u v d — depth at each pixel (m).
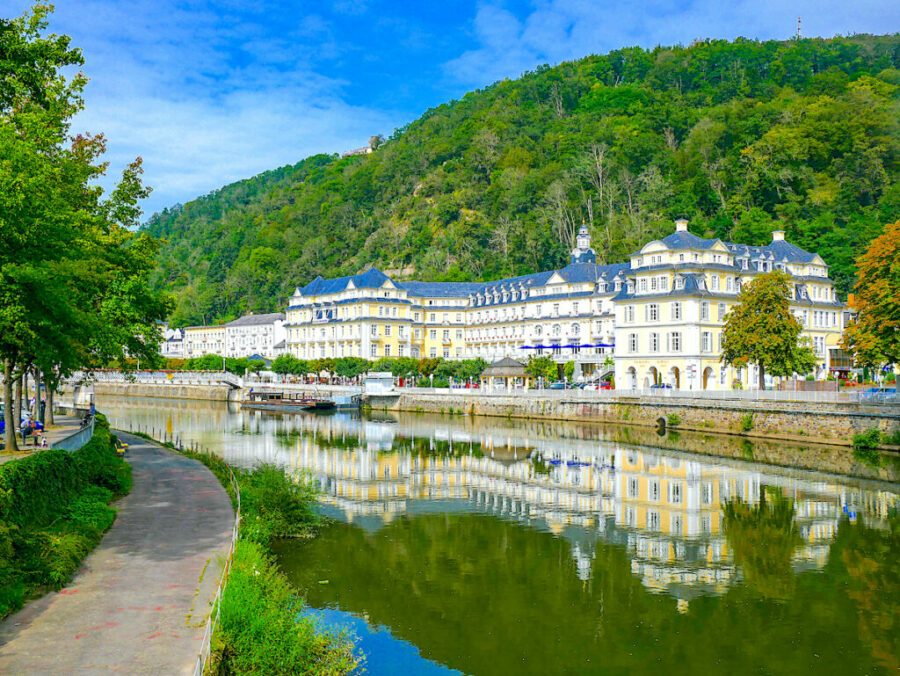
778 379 97.88
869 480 49.78
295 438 78.88
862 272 61.44
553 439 74.81
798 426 66.31
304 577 30.41
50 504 28.44
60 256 28.91
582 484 50.00
